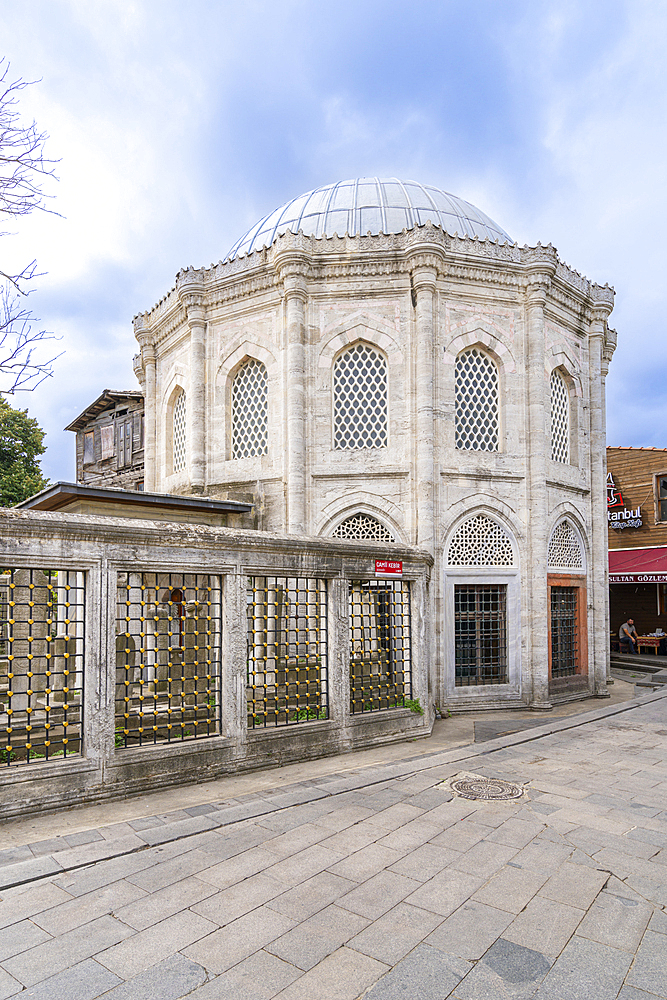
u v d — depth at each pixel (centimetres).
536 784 723
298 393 1378
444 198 1756
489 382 1477
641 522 2364
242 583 805
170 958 376
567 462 1631
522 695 1388
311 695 919
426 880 478
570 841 554
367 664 1134
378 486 1382
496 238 1727
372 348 1430
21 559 632
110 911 431
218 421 1535
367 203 1667
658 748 909
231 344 1533
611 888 468
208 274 1555
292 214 1723
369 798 666
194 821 590
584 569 1620
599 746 920
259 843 546
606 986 352
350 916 425
